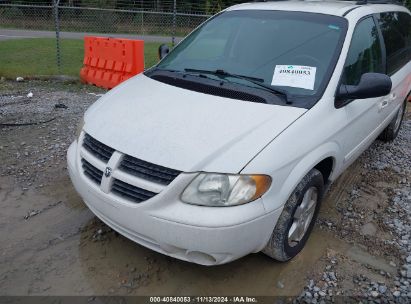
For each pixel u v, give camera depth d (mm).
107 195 2752
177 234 2527
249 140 2689
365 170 4984
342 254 3381
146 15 18422
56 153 4930
